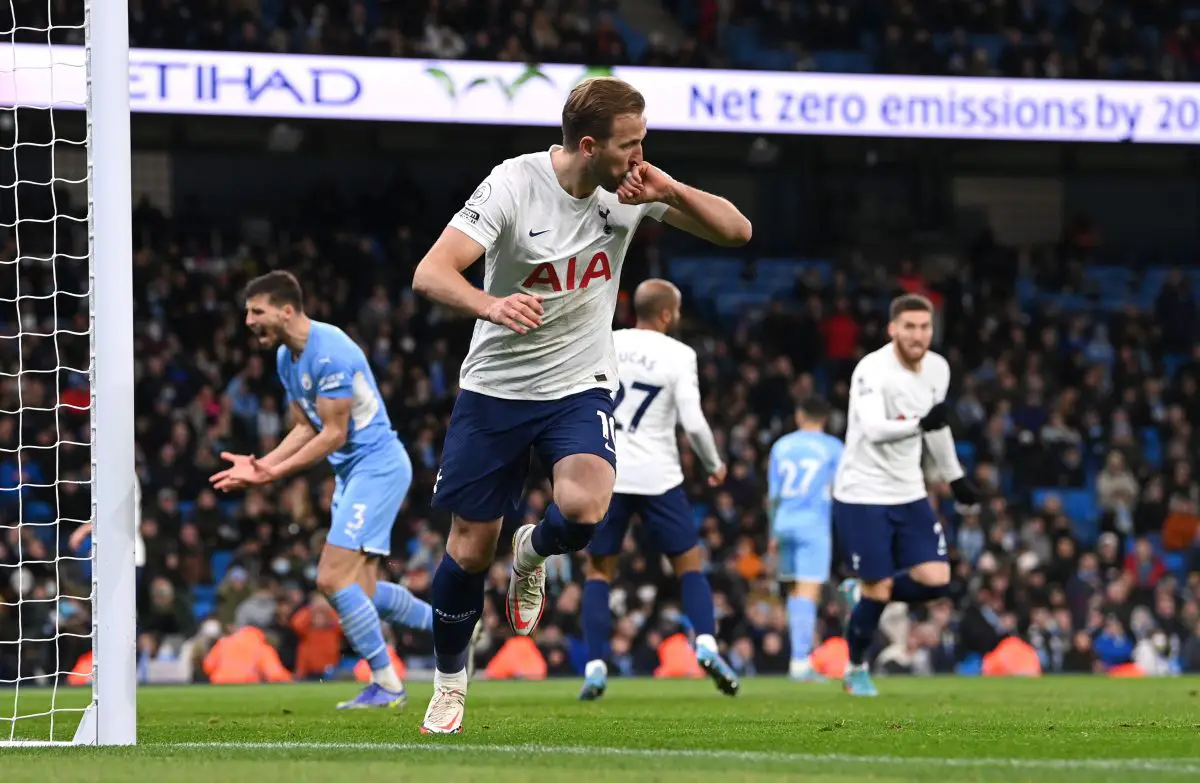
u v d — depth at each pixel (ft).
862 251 122.83
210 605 81.10
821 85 98.53
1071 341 113.91
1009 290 116.78
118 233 23.73
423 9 101.81
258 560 75.15
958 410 101.50
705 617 41.11
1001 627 78.54
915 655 74.90
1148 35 117.91
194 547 74.28
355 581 36.83
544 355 23.11
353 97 90.74
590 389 23.41
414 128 110.52
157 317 96.22
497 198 22.12
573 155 22.39
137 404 87.30
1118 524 92.48
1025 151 122.62
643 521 41.32
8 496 81.25
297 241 110.11
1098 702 39.19
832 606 77.05
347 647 71.20
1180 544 92.58
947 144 119.85
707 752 20.67
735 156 122.21
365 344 99.71
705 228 22.71
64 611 71.56
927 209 126.11
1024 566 82.69
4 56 81.05
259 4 106.93
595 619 41.52
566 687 55.01
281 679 69.72
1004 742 22.98
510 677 71.15
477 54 96.22
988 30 118.42
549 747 21.66
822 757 19.83
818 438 59.21
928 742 22.95
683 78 96.68
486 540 23.81
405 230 107.65
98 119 23.81
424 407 90.07
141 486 82.02
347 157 119.14
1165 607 80.43
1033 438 97.19
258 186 117.29
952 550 84.74
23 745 23.15
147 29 88.89
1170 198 132.87
